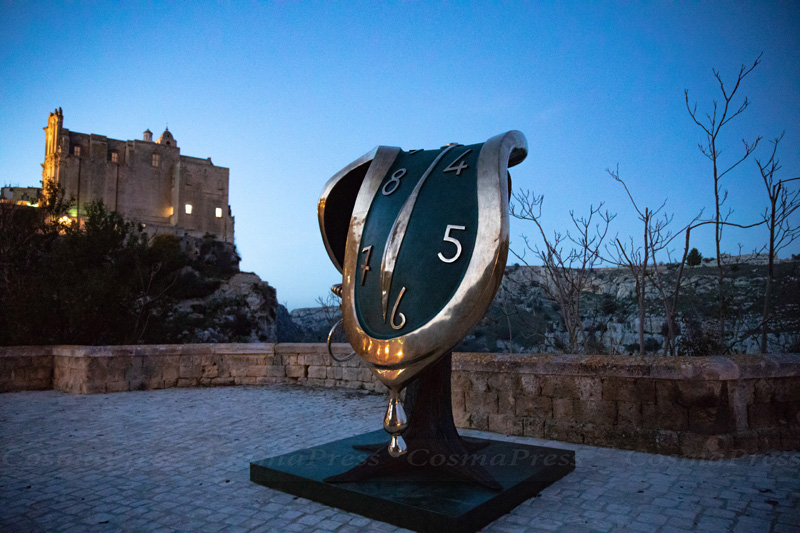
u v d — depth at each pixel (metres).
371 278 2.73
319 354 8.94
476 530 2.62
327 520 2.80
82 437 4.98
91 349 8.12
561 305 7.39
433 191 2.75
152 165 69.19
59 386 8.71
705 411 4.08
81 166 63.97
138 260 13.03
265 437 4.95
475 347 12.53
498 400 5.19
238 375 9.12
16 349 8.58
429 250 2.56
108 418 5.97
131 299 12.28
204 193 71.75
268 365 9.20
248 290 53.72
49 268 12.09
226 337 46.72
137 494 3.29
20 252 12.03
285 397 7.58
